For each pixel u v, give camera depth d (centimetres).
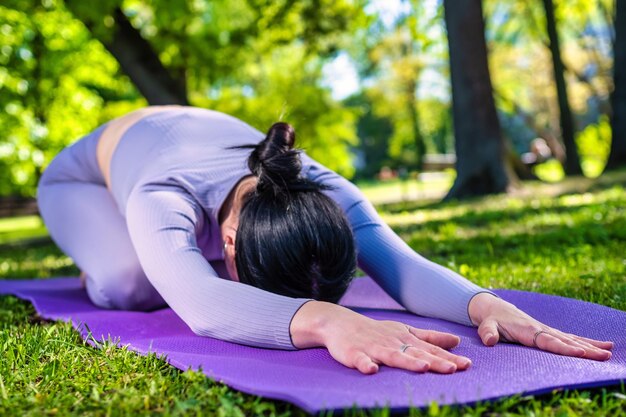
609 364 180
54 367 191
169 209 237
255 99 1744
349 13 1259
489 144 1108
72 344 216
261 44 1355
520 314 208
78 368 194
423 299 234
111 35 967
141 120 313
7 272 562
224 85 1722
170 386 172
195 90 1366
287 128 244
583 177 1392
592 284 305
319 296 209
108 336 223
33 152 1647
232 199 250
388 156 4706
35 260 705
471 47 1109
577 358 185
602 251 411
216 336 210
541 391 157
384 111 3062
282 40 1303
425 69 2758
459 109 1120
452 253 472
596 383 163
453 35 1117
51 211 345
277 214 206
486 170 1106
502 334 204
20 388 181
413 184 3366
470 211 783
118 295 300
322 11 1238
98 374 188
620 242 468
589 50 2467
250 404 159
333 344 183
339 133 1944
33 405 164
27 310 325
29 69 1433
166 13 1056
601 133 2425
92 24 946
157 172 260
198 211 248
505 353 188
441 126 3566
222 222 251
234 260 234
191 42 1183
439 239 556
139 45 1038
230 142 281
